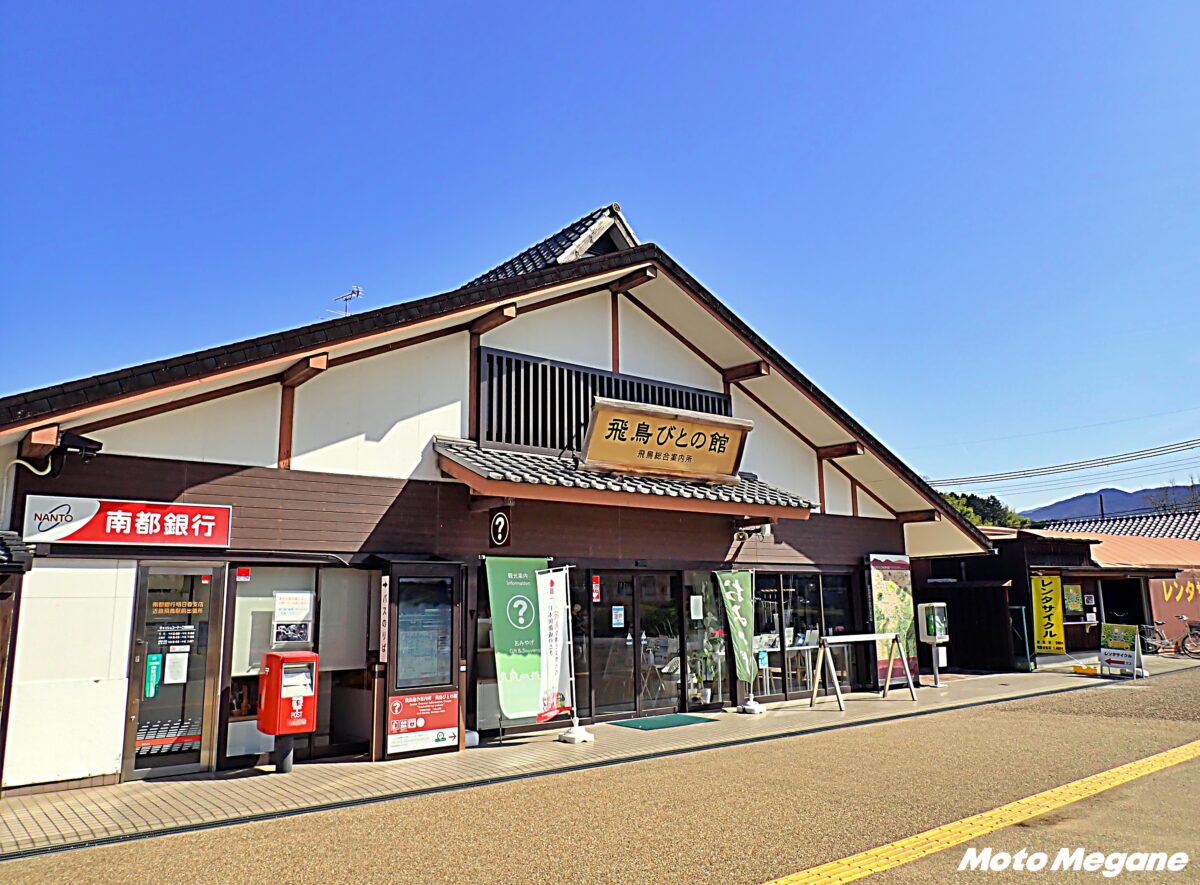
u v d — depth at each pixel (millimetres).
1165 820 5977
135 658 7625
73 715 7281
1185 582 23391
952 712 11594
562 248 11547
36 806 6652
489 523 9992
